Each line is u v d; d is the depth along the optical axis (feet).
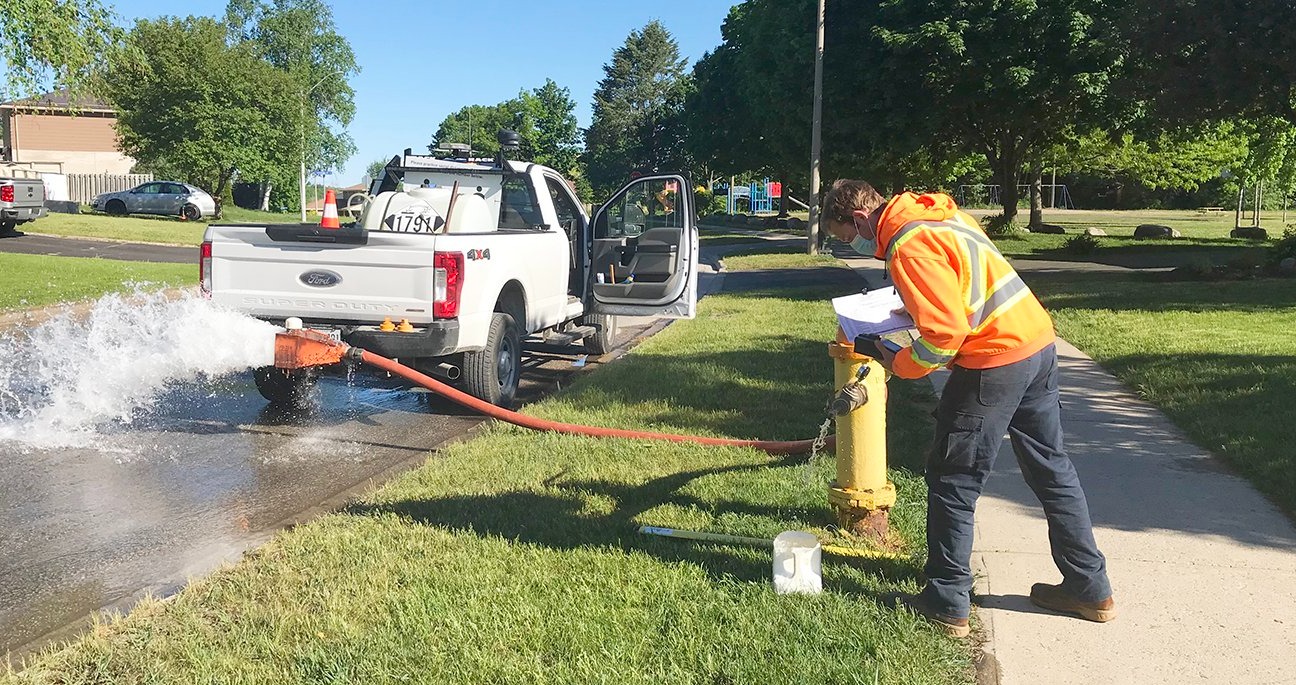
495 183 30.73
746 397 25.43
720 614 12.26
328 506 17.57
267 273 23.93
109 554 15.34
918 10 78.23
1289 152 97.71
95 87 51.24
